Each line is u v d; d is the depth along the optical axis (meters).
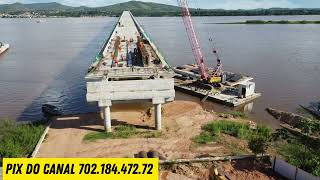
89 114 57.41
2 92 77.06
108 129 49.12
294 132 50.34
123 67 52.78
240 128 50.03
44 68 103.31
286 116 58.06
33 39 194.75
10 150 42.31
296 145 44.31
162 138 47.12
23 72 98.31
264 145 43.31
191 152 42.69
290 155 41.62
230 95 70.19
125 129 50.12
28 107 66.19
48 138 47.91
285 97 71.31
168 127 51.28
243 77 81.94
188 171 37.16
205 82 75.50
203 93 71.62
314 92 74.81
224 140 46.53
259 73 93.31
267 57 118.44
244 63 107.75
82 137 47.88
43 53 134.62
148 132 49.22
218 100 67.88
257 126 52.19
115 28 108.88
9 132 49.41
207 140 46.38
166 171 37.25
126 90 46.53
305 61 110.12
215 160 39.34
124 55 63.78
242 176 36.25
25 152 43.59
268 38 180.00
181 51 134.25
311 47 141.88
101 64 55.47
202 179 35.81
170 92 47.34
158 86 46.94
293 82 83.31
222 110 64.12
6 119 57.69
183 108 60.62
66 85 82.06
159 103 47.75
